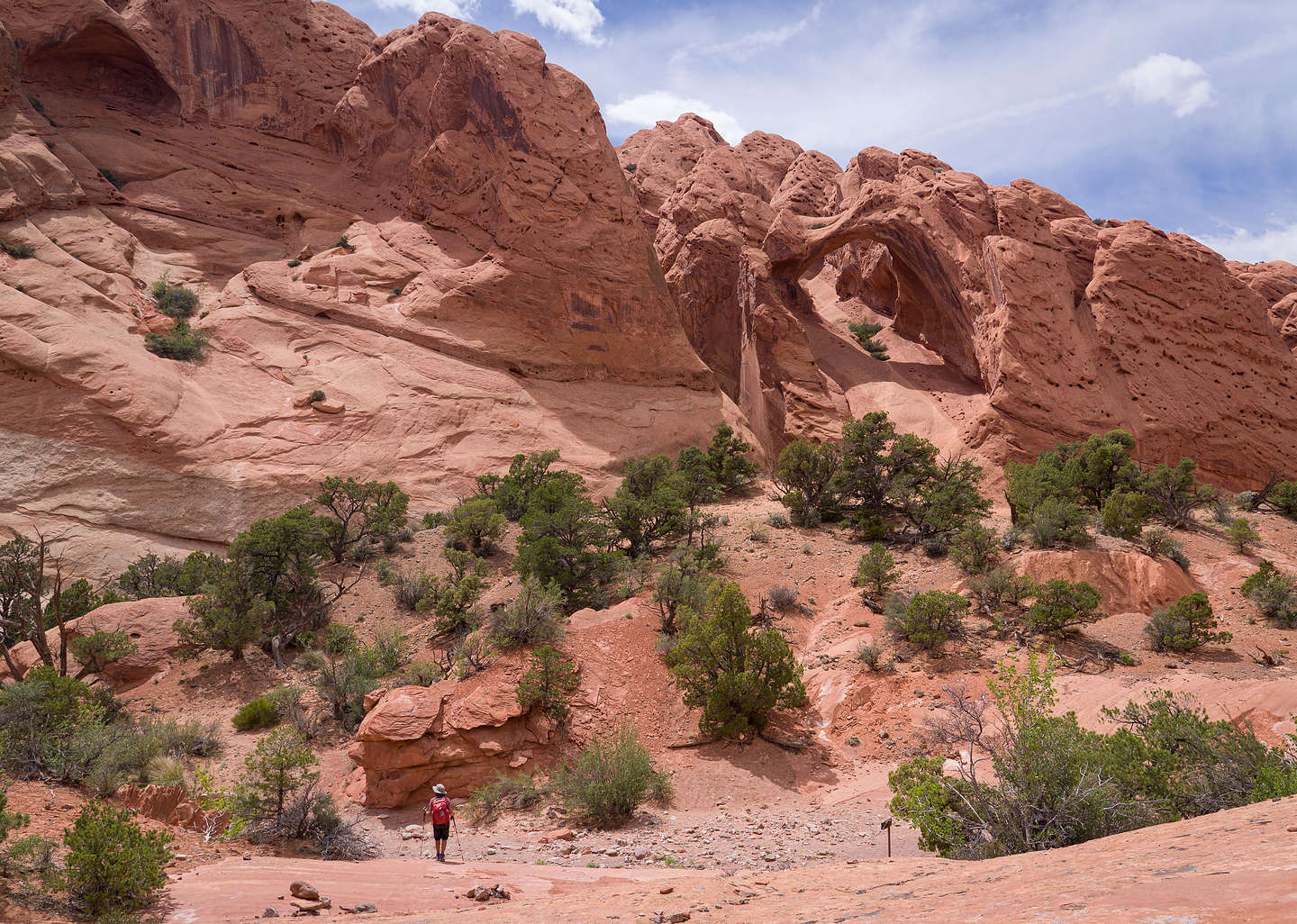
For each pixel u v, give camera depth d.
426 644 29.00
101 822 10.08
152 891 10.10
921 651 23.84
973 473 38.28
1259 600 26.20
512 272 53.53
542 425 50.16
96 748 17.25
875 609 27.16
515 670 21.89
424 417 47.50
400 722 20.08
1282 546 35.44
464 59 58.31
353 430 45.75
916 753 19.77
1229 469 49.31
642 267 57.75
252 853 14.46
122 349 42.72
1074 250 54.12
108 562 38.44
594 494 47.38
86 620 30.66
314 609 32.66
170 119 61.44
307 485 42.94
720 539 35.44
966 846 10.81
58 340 40.88
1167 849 4.00
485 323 52.56
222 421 43.44
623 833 16.92
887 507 38.38
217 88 62.53
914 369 60.56
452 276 53.22
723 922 5.18
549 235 54.84
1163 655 23.20
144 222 54.28
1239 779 11.04
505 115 56.06
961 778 11.88
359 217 59.62
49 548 37.38
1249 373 51.25
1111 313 51.44
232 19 63.59
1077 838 10.10
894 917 3.85
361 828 18.25
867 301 78.12
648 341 56.56
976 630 24.77
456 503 44.94
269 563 31.58
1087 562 27.78
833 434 52.81
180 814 15.62
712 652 21.09
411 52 61.94
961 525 33.75
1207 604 23.25
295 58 65.44
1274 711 18.03
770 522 37.81
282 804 15.95
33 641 27.81
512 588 31.64
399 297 53.09
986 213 55.31
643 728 21.59
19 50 56.44
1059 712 19.86
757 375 56.84
